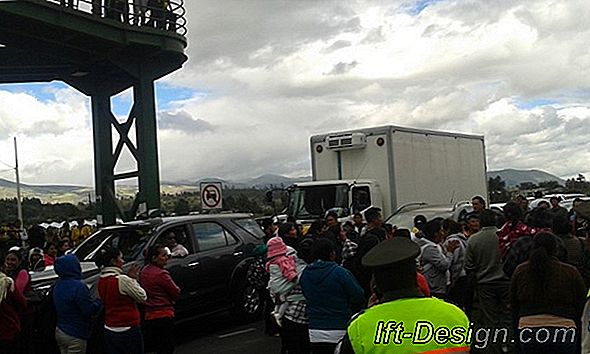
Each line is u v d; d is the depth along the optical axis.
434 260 9.09
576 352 5.77
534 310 5.87
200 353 10.71
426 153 19.16
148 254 8.46
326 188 17.58
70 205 50.22
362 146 17.88
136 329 7.40
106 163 21.73
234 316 12.56
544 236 5.89
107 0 18.34
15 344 7.88
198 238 12.04
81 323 7.51
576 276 5.77
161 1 19.36
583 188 48.53
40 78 21.55
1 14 15.98
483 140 22.75
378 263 3.36
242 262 12.59
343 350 3.40
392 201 17.53
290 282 7.44
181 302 11.37
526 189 41.66
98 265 7.57
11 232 20.23
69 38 17.84
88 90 21.86
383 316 3.31
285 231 10.91
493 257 8.81
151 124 20.02
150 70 20.06
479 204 11.88
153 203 19.84
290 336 7.50
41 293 9.23
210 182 15.75
